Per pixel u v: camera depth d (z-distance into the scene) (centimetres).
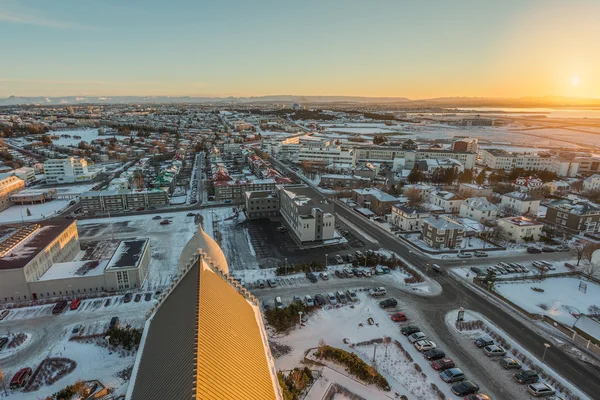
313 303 8119
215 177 18312
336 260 10256
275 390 3875
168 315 4266
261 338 4584
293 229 12388
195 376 2608
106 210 15038
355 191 16150
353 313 7800
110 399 5441
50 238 9494
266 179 17525
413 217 12475
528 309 7988
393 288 8875
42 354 6481
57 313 7738
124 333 6675
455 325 7438
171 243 11594
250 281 9100
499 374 6131
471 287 8962
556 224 13425
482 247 11269
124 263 8856
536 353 6612
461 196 16550
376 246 11388
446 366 6178
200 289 3916
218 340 3409
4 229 10175
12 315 7675
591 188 17975
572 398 5609
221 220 13825
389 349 6688
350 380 5791
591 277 9362
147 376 3581
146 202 15550
